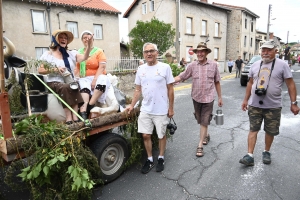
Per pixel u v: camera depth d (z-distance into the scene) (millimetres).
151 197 2795
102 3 20828
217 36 26469
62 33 3119
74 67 3307
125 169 3438
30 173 2172
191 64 3906
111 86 3535
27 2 16156
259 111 3377
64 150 2334
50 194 2367
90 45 3240
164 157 3861
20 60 3182
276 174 3248
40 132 2260
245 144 4359
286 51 17484
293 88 3215
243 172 3324
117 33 21641
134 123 3354
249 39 31266
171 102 3262
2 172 3275
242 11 27969
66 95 2754
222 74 21625
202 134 3908
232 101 8430
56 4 17312
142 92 3207
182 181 3127
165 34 16578
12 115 2771
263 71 3270
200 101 3838
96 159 2631
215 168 3459
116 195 2840
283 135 4797
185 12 21953
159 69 3092
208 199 2736
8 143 2088
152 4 23688
